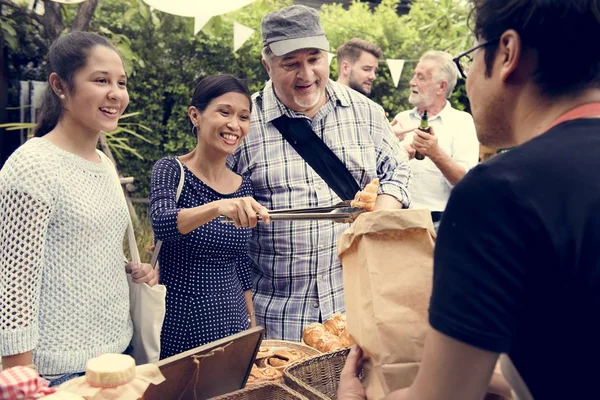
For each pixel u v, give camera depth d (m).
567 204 0.85
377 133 2.85
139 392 1.26
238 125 2.37
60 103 1.87
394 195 2.74
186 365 1.56
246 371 1.75
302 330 2.67
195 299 2.31
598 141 0.89
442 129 4.14
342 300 2.76
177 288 2.31
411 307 1.23
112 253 1.92
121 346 1.94
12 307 1.69
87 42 1.85
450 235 0.88
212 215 2.06
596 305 0.83
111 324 1.91
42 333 1.77
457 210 0.88
